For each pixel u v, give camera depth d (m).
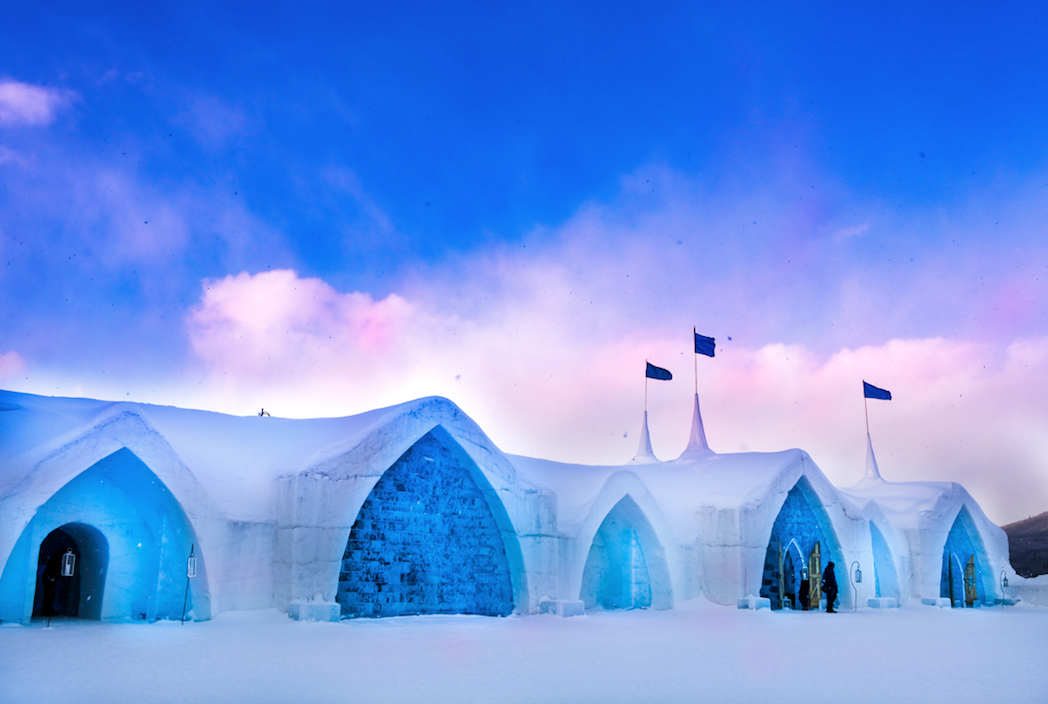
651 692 10.58
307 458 22.17
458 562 23.33
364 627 18.45
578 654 14.43
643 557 28.73
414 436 22.47
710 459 34.19
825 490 32.41
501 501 24.11
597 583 28.14
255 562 19.86
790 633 19.95
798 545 31.77
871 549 33.94
